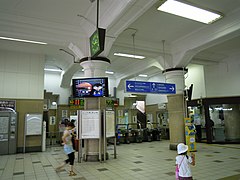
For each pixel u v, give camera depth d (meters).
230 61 10.75
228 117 11.20
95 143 6.73
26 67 9.56
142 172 5.20
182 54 8.52
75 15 6.29
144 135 12.95
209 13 6.20
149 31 7.56
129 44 8.14
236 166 5.70
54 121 13.35
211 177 4.67
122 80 14.29
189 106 12.12
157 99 15.38
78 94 6.59
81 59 7.14
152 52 8.73
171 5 5.72
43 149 9.16
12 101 9.02
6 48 9.02
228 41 8.84
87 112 6.58
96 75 6.94
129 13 5.36
